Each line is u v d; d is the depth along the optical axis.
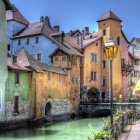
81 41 66.81
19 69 41.75
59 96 54.12
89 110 60.75
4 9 37.34
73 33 71.75
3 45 37.16
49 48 61.62
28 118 44.12
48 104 50.59
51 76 51.38
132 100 64.75
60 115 53.88
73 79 60.12
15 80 41.59
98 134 12.80
